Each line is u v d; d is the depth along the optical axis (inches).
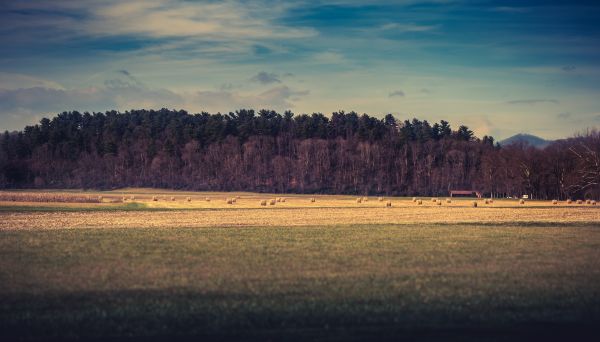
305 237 1508.4
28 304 782.5
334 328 679.1
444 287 876.6
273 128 7249.0
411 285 892.0
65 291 856.9
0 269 1034.7
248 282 916.6
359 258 1147.3
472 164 6077.8
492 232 1621.6
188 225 1862.7
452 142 6545.3
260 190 5851.4
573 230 1674.5
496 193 5290.4
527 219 2084.2
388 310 750.5
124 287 884.0
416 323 697.0
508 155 5044.3
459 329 673.6
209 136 6909.5
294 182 6053.2
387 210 2662.4
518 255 1182.9
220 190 5964.6
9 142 7170.3
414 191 5748.0
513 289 861.2
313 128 7160.4
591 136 4685.0
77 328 680.4
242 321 706.2
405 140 6535.4
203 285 896.3
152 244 1365.7
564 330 668.1
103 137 7332.7
